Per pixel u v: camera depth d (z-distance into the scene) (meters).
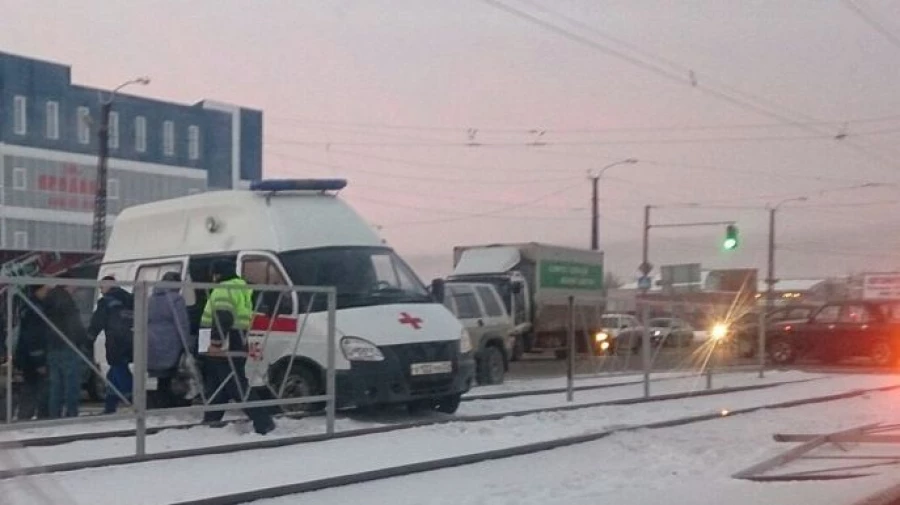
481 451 12.00
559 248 36.84
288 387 14.37
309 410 14.43
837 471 11.45
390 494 9.83
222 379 12.68
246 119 55.97
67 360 12.49
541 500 9.62
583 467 11.69
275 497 9.53
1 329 11.17
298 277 14.71
